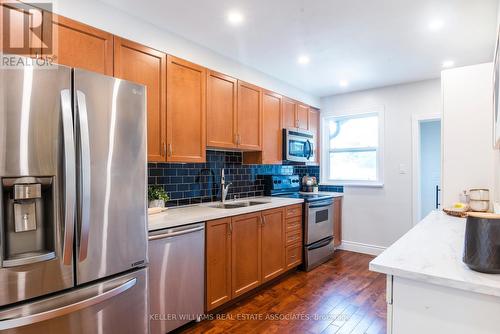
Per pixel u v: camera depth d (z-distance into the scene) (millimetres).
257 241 2850
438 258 1136
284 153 3707
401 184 3957
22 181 1218
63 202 1305
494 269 949
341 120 4633
